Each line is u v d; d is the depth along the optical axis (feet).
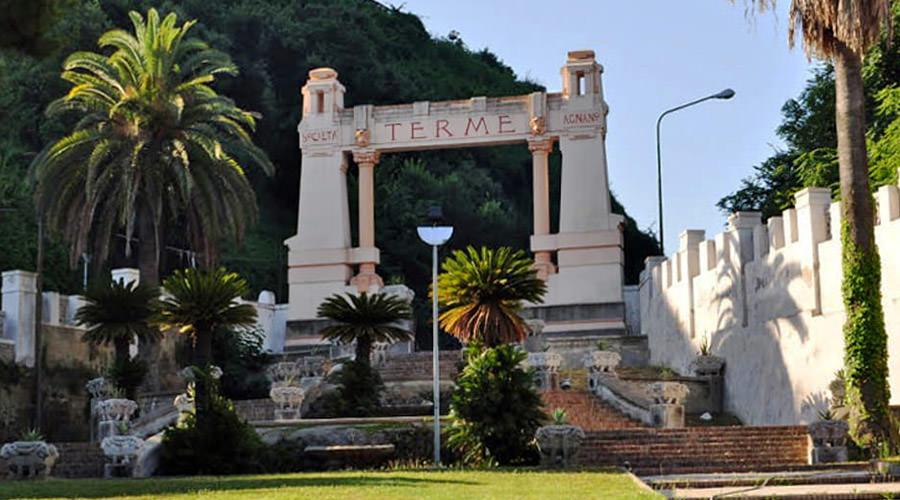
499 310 90.79
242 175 141.38
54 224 134.21
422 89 286.05
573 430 78.74
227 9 268.21
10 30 56.75
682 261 132.36
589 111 158.40
